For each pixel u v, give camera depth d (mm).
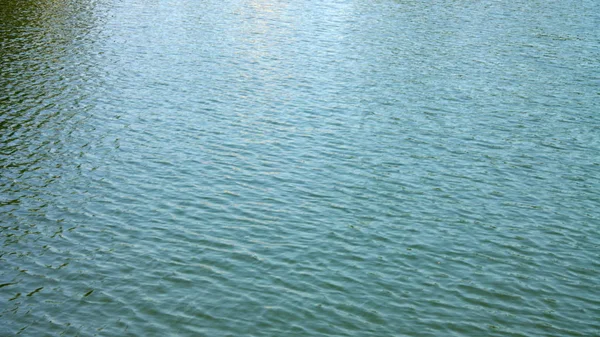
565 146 41719
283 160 38719
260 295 25781
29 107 46125
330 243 29781
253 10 78438
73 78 52781
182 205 33156
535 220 32562
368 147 40781
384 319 24531
